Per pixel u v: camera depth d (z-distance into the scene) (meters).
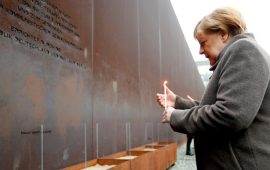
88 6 3.87
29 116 2.47
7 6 2.26
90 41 3.87
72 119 3.23
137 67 6.43
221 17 1.30
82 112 3.50
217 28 1.31
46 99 2.74
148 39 7.69
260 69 1.12
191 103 1.72
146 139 6.83
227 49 1.23
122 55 5.36
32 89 2.54
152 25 8.27
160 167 5.36
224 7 1.33
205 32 1.35
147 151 4.88
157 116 8.24
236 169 1.16
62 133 3.00
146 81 7.19
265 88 1.13
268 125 1.16
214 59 1.37
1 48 2.18
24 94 2.42
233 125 1.11
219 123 1.14
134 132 5.88
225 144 1.20
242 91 1.10
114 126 4.68
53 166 2.80
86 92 3.65
